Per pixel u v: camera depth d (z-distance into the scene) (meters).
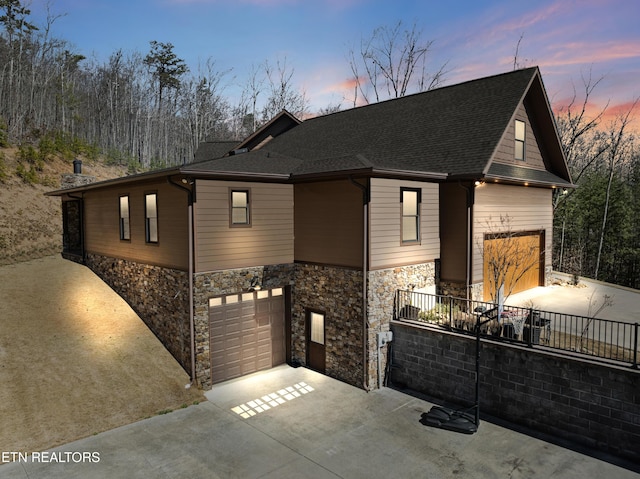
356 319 11.10
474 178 11.73
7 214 21.53
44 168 27.92
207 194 10.92
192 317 10.71
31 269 16.33
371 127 16.80
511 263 13.09
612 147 30.86
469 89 15.73
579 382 8.26
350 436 8.70
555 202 29.23
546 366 8.67
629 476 7.25
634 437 7.65
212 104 50.22
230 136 49.91
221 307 11.42
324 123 19.75
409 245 12.01
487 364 9.57
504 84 14.64
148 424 9.12
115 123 49.06
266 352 12.48
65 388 9.76
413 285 12.17
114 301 13.93
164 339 11.99
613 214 30.36
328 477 7.32
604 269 31.67
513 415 9.20
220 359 11.42
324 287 11.95
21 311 12.57
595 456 7.88
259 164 12.88
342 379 11.58
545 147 16.58
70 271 16.25
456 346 10.13
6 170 24.95
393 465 7.67
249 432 8.86
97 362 10.87
